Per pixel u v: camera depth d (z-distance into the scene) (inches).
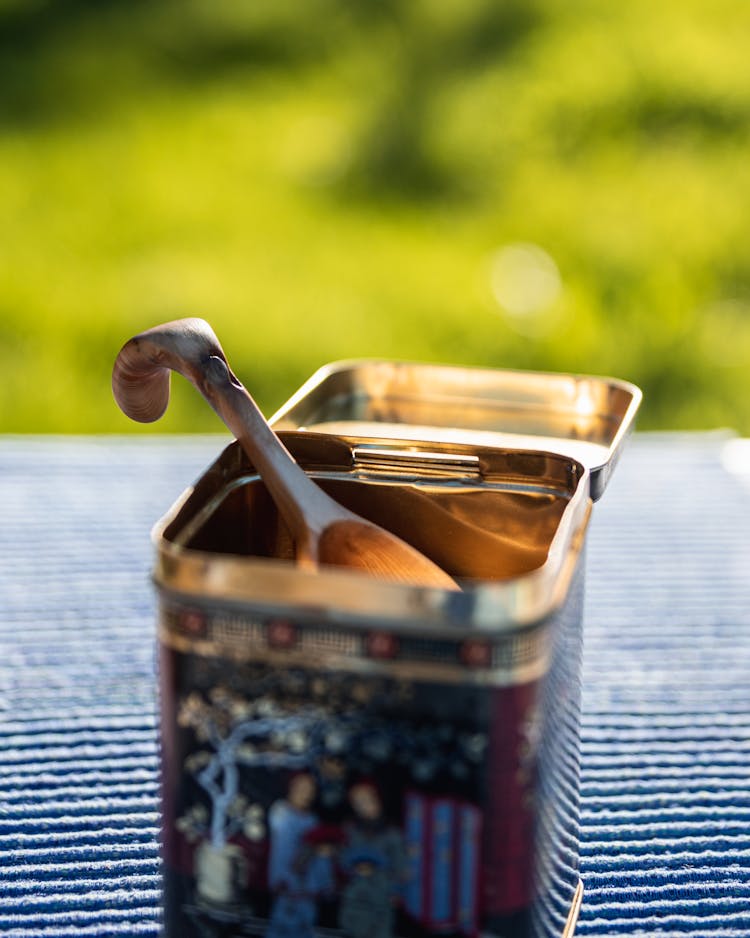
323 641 17.6
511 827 18.0
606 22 83.2
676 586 29.6
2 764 24.0
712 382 55.7
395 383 23.5
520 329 58.9
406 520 20.9
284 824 18.2
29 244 64.9
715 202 67.7
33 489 33.1
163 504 32.5
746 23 83.1
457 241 66.8
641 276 62.2
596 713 25.7
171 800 18.5
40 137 77.5
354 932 18.4
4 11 95.6
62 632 27.6
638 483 34.2
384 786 18.0
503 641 17.4
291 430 21.4
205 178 72.9
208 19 93.7
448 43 84.3
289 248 65.7
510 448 20.5
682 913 21.5
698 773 24.2
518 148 73.5
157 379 20.1
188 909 18.7
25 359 56.0
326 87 84.0
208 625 17.8
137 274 62.7
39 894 21.5
